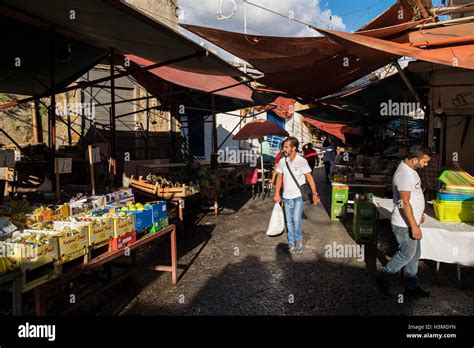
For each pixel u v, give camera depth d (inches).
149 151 492.1
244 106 555.2
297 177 230.8
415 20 252.1
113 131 251.6
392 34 239.3
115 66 441.4
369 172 367.2
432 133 313.1
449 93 293.9
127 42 212.8
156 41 195.6
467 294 171.8
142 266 199.2
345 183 334.6
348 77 315.0
